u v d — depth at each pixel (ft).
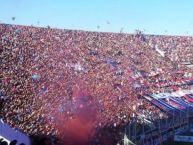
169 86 188.24
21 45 174.50
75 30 238.68
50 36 210.79
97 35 246.47
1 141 28.22
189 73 220.84
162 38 283.18
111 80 169.37
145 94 163.53
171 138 138.51
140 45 256.11
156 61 233.35
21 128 84.48
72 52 195.83
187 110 155.63
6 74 126.52
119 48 234.79
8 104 98.22
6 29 192.85
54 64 164.66
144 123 126.62
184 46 276.41
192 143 132.87
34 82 128.36
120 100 144.15
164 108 150.61
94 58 199.11
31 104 106.01
